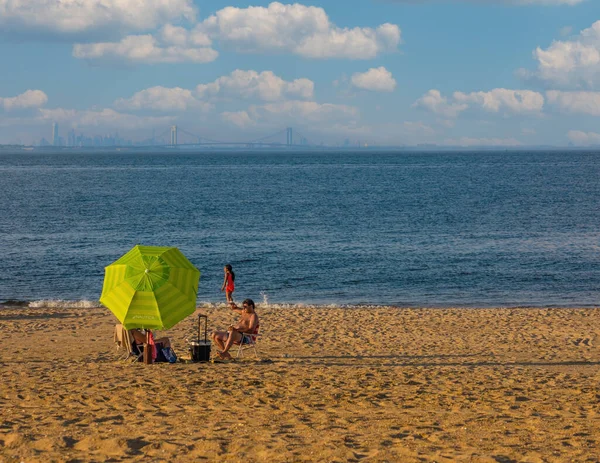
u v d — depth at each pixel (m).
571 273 29.19
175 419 8.16
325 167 161.62
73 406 8.83
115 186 87.62
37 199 65.50
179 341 15.55
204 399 9.38
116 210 55.44
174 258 12.41
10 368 11.85
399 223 47.66
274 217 51.28
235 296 24.95
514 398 9.66
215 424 7.90
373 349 14.69
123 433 7.39
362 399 9.51
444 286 26.77
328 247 36.50
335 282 27.42
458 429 7.77
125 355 13.69
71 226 45.03
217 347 14.68
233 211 55.44
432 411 8.82
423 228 44.94
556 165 162.75
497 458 6.54
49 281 27.03
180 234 41.59
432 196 71.12
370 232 42.88
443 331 17.05
